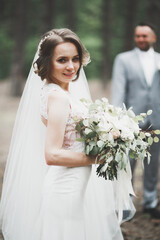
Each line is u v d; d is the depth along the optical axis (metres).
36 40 25.36
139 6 21.58
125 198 2.80
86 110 2.62
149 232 4.22
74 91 3.02
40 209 2.69
